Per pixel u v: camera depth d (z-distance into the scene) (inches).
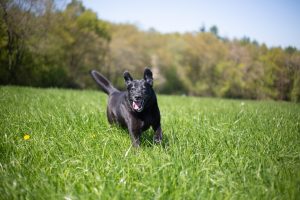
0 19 1079.0
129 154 192.5
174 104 538.0
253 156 185.3
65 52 1504.7
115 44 1943.9
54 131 241.1
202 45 2143.2
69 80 1523.1
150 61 2263.8
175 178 152.3
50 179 156.3
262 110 428.1
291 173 159.9
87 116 286.5
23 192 143.4
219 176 157.9
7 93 539.8
